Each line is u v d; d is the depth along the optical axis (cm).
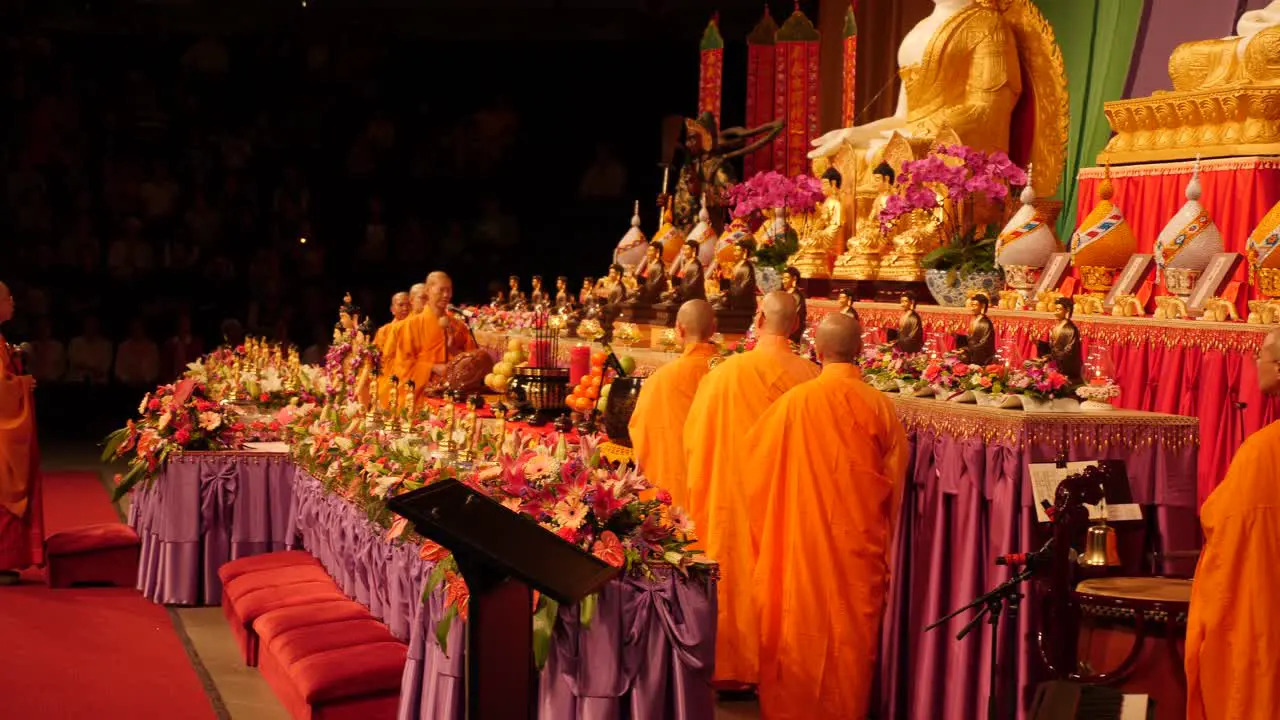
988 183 757
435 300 937
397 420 592
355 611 566
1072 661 455
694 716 409
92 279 1842
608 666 398
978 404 506
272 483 749
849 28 1284
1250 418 555
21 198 1839
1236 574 403
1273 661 399
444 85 1970
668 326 805
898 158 895
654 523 415
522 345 875
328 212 1956
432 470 474
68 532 809
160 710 559
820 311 877
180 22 1895
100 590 785
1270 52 696
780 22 1766
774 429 508
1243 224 692
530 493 418
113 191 1869
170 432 753
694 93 1947
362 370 870
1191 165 724
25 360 819
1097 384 499
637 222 1157
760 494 510
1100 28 962
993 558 482
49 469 1259
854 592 495
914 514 534
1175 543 482
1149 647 443
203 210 1886
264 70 1930
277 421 751
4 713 552
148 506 763
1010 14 943
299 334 1845
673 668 408
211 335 1867
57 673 612
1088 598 439
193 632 686
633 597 405
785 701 500
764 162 1444
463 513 334
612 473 427
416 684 437
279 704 562
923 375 546
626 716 406
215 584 745
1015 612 418
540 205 1994
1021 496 474
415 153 1969
